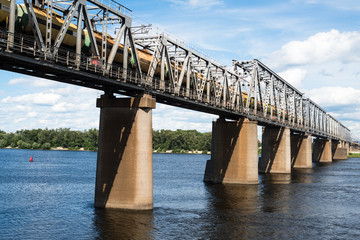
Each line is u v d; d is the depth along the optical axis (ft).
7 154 578.66
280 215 133.80
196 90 172.76
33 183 229.25
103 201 130.52
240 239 102.17
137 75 138.51
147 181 127.54
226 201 159.84
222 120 225.35
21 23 94.53
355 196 183.52
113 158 128.88
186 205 147.84
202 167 400.47
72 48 112.68
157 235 102.78
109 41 125.59
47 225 114.83
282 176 278.46
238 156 219.61
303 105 415.03
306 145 382.22
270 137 307.17
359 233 112.57
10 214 131.64
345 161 568.41
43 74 108.27
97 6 114.52
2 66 98.37
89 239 99.50
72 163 420.77
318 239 105.19
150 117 128.67
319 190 202.90
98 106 131.34
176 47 157.17
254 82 248.93
